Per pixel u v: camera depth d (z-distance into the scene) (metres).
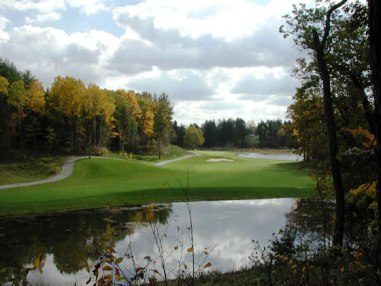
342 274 4.48
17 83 70.44
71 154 82.44
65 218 26.39
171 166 77.94
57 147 83.50
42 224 24.27
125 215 26.92
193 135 161.75
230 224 23.25
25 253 16.92
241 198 35.75
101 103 77.94
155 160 98.69
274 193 37.91
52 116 80.00
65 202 31.44
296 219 22.17
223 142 192.75
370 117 3.47
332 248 4.30
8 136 74.31
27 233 21.58
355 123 16.97
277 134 191.25
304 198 35.25
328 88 13.47
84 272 13.60
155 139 112.12
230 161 91.50
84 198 33.34
